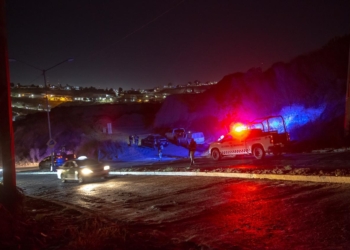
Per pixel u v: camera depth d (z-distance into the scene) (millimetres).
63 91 153250
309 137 26484
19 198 8969
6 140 8914
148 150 44719
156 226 8852
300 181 12023
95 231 7648
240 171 15430
